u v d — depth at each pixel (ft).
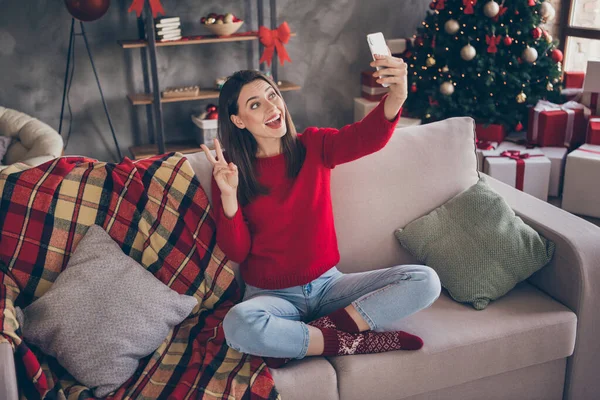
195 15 14.30
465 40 12.03
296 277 5.94
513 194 7.22
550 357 6.03
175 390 5.09
